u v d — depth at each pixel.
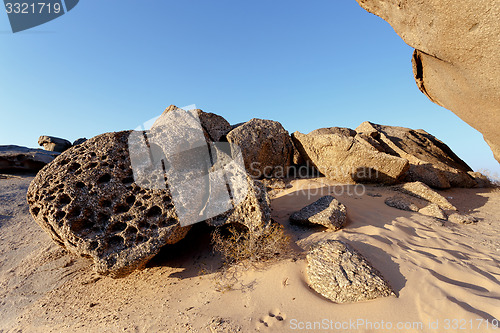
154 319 2.94
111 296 3.61
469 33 3.71
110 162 4.41
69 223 3.61
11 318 3.46
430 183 8.52
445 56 4.45
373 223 4.80
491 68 3.94
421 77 6.57
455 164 11.15
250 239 3.82
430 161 9.87
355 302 2.82
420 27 4.43
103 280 4.05
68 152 4.65
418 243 4.18
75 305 3.53
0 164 15.35
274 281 3.26
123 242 3.60
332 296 2.94
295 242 4.16
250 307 2.93
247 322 2.70
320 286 3.08
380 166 7.38
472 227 5.20
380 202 6.21
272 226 4.02
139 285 3.75
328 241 3.75
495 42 3.53
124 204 4.04
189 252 4.35
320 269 3.27
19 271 4.68
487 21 3.39
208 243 4.42
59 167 4.34
